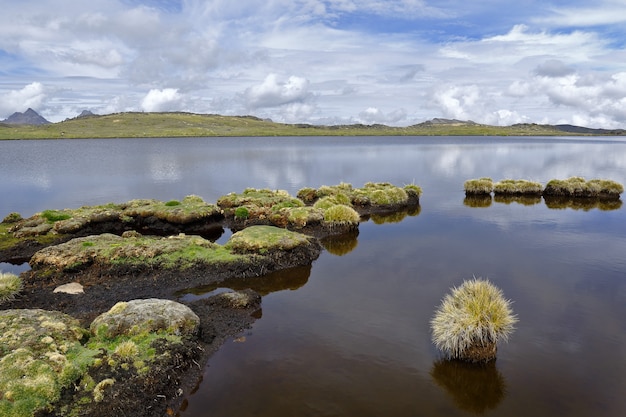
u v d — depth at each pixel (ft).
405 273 75.61
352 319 57.06
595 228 108.17
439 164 311.68
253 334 53.47
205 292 68.74
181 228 113.09
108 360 43.04
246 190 151.74
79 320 56.44
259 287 70.23
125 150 491.72
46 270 74.84
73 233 103.30
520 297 63.57
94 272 74.74
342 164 315.17
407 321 56.13
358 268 79.00
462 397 40.29
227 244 87.76
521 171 259.60
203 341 51.47
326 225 108.88
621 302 61.67
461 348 45.93
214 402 40.24
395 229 110.63
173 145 620.08
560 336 51.52
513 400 39.81
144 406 38.65
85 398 38.17
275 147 576.20
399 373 44.27
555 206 141.49
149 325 49.39
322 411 38.60
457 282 70.44
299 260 82.33
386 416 37.91
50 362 40.52
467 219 121.90
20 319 47.29
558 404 39.19
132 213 116.57
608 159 347.97
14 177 238.89
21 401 35.73
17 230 104.32
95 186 204.44
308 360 47.11
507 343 49.93
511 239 98.07
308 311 60.03
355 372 44.52
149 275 73.97
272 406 39.47
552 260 81.66
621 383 42.22
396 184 205.16
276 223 114.62
